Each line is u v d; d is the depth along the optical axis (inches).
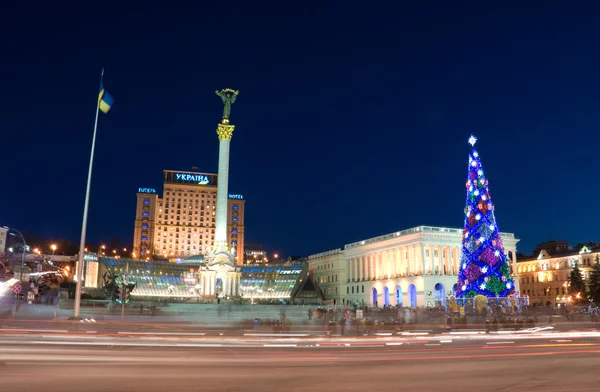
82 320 2001.7
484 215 3405.5
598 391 672.4
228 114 4443.9
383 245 5797.2
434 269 5177.2
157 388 665.6
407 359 998.4
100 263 5570.9
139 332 1608.0
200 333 1616.6
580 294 5039.4
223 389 666.2
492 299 3280.0
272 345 1270.9
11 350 1042.7
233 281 4365.2
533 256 6663.4
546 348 1253.7
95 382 699.4
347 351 1144.8
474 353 1118.4
